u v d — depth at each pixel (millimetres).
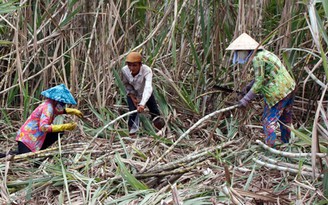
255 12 6781
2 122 6570
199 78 6871
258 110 6742
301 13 6250
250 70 6789
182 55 6945
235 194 3973
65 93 5410
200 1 6824
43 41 6867
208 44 6855
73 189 4656
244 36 5379
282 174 4652
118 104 6879
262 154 5227
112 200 4266
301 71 6379
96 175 4859
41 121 5273
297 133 4270
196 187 4398
